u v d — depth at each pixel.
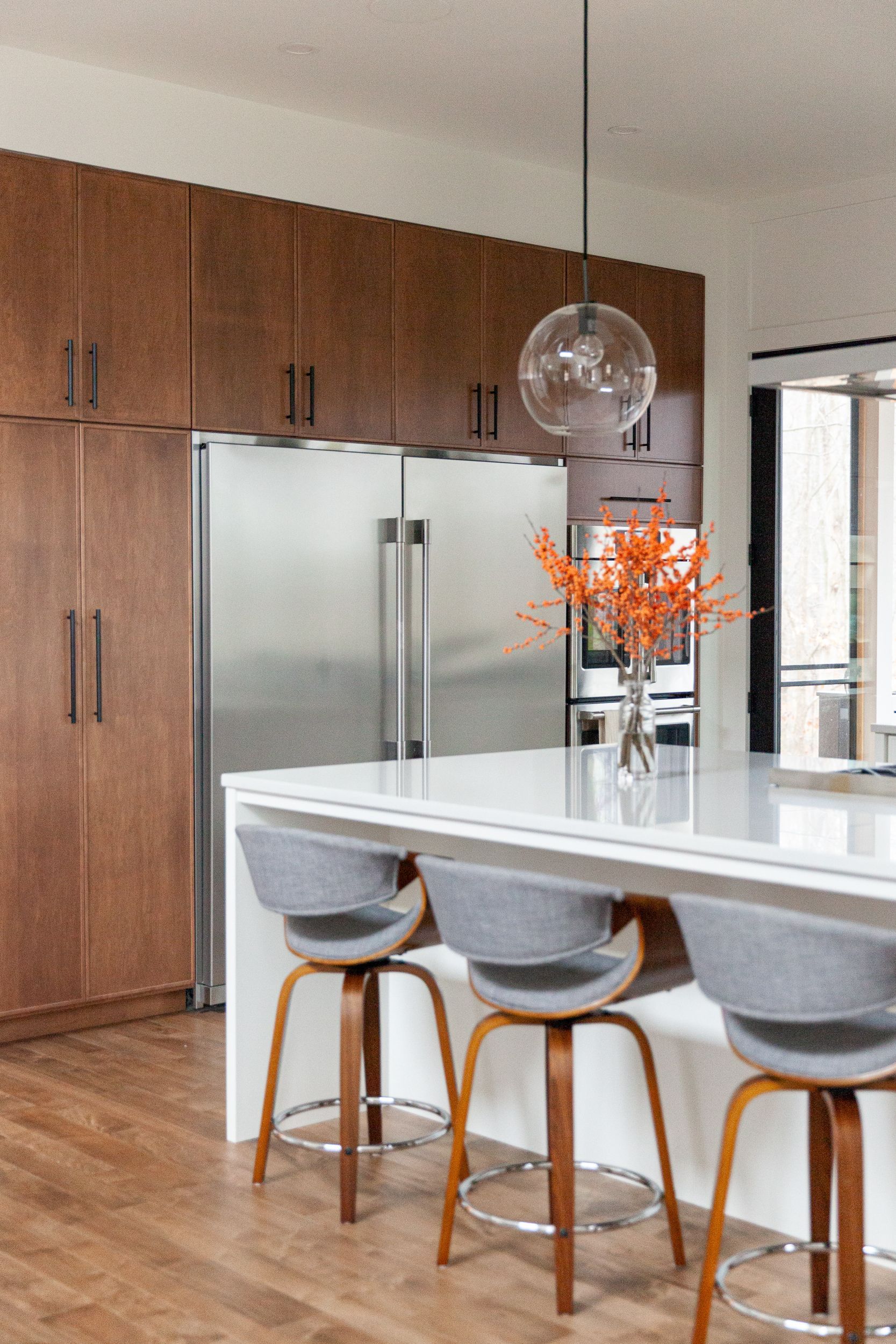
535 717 5.75
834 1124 2.42
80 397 4.65
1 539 4.51
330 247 5.20
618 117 5.32
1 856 4.55
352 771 3.79
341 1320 2.76
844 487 6.75
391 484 5.30
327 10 4.31
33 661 4.59
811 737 6.73
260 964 3.76
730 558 6.65
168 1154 3.63
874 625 6.78
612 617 3.62
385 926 3.30
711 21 4.40
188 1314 2.78
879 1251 2.65
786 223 6.40
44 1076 4.29
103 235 4.69
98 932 4.75
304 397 5.14
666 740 6.33
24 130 4.60
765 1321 2.44
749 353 6.55
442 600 5.45
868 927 2.32
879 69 4.82
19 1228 3.18
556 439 5.90
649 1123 3.37
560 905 2.71
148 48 4.60
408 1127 3.83
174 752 4.89
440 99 5.11
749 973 2.41
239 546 4.95
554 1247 2.93
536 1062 3.60
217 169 5.04
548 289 5.86
